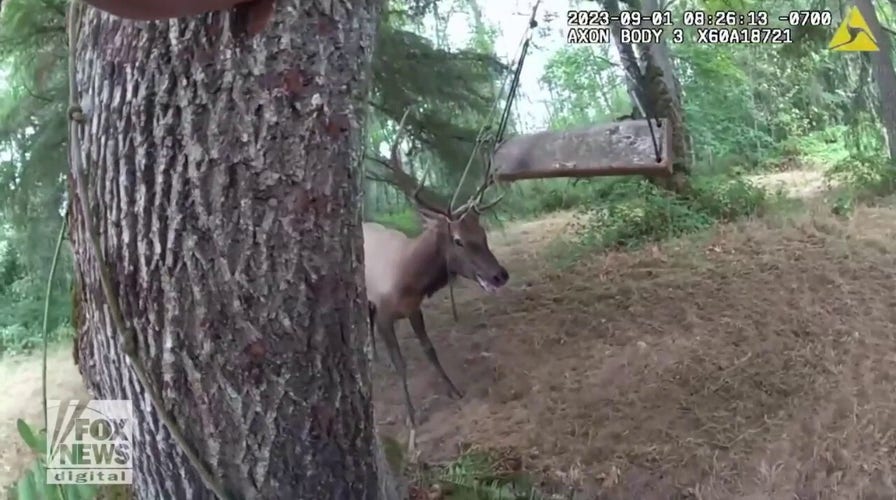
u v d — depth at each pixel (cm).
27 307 598
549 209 869
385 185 597
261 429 153
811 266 512
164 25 141
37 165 472
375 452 175
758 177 913
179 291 147
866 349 386
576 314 499
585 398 382
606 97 1146
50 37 473
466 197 538
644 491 297
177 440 148
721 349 411
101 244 152
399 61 530
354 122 156
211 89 142
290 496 157
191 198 145
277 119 145
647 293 515
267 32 142
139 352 152
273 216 147
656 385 382
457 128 536
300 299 152
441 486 302
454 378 438
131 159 145
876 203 658
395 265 390
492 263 378
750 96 1087
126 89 144
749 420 341
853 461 296
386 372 464
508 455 338
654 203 681
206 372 150
